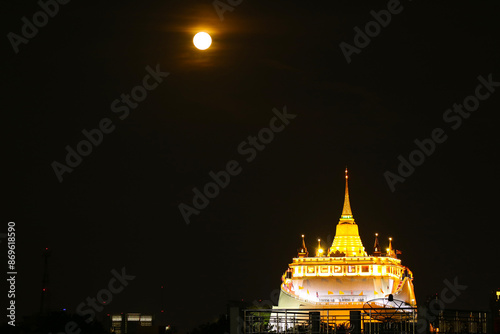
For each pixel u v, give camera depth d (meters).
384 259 190.62
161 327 122.19
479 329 86.88
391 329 91.56
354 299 183.75
